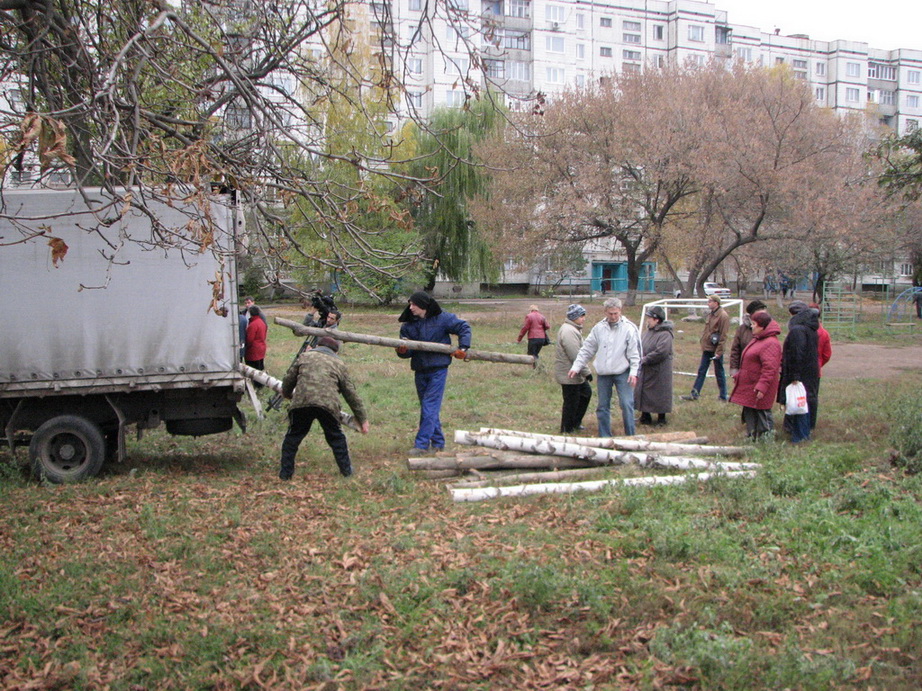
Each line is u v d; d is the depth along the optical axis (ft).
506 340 81.05
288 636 15.11
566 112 113.09
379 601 16.48
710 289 177.06
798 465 26.45
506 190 114.11
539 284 203.21
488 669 13.74
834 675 13.03
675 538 18.88
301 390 26.43
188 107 24.52
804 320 32.04
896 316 121.08
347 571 18.26
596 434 35.09
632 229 126.31
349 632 15.20
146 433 36.11
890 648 13.91
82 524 22.12
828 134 127.85
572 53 205.67
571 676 13.39
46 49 22.04
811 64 264.31
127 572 18.31
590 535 20.02
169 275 27.32
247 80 21.72
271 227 23.38
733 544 18.92
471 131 123.65
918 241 132.05
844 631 14.66
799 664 13.25
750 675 13.11
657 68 131.23
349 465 27.30
